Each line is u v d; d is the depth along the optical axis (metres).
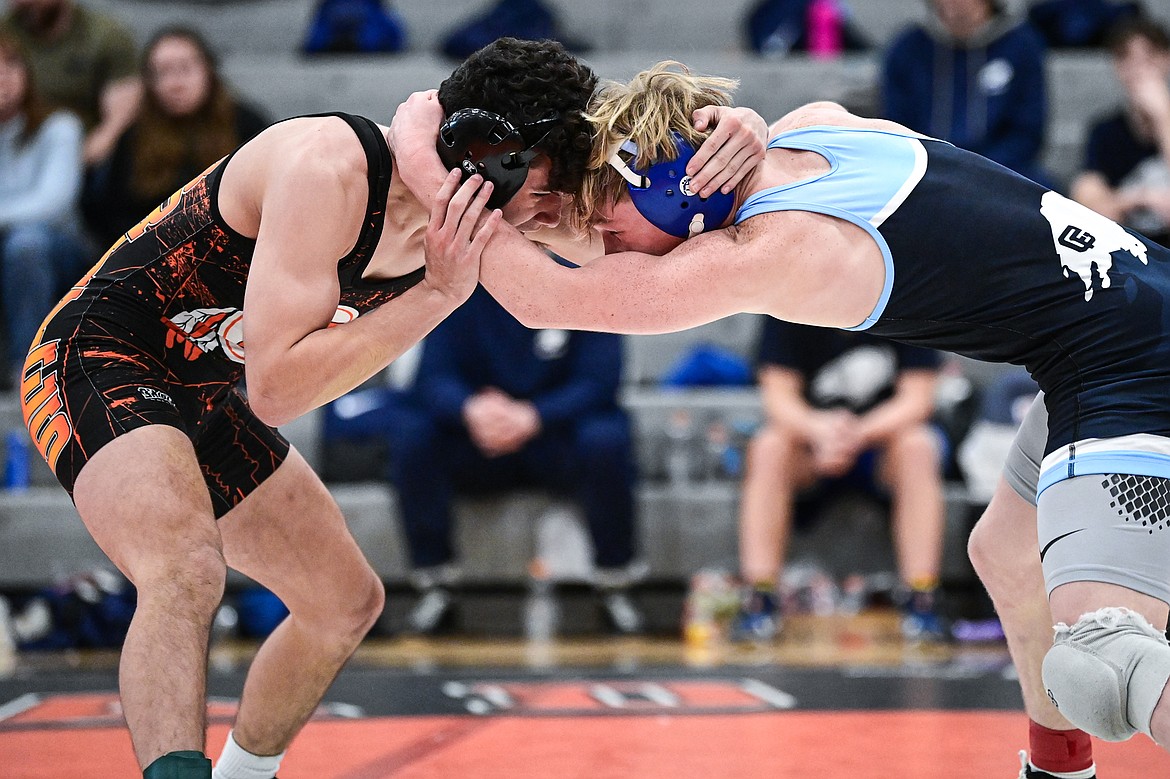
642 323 6.59
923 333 6.80
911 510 16.91
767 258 6.47
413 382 17.88
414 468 17.17
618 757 9.59
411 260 7.41
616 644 16.72
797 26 23.62
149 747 5.66
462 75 7.00
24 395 7.17
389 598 18.16
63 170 19.31
